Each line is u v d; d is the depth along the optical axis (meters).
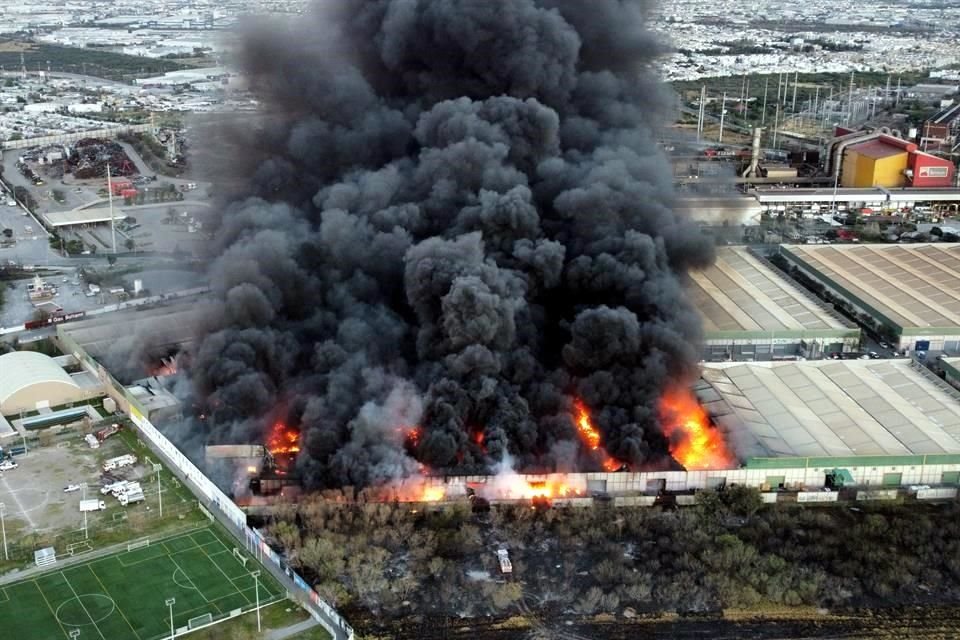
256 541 98.19
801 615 89.94
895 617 89.69
